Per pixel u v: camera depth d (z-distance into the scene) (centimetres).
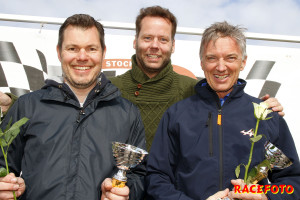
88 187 151
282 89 264
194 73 262
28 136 161
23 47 246
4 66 242
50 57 249
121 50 258
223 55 168
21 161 164
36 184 149
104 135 165
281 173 168
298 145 260
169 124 178
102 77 176
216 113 171
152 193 163
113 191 148
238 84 172
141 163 181
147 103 213
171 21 222
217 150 162
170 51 221
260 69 265
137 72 219
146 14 218
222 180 157
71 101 166
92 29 175
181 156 168
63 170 152
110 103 178
